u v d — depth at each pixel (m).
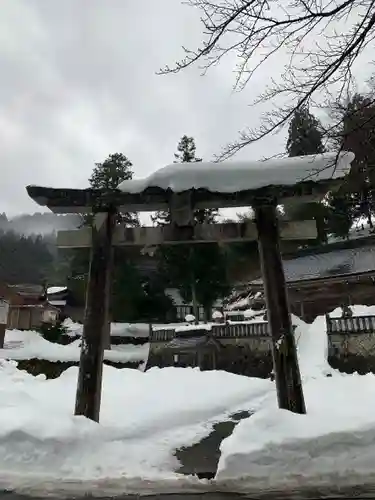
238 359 21.28
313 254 27.80
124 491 4.46
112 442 5.98
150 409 8.65
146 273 32.47
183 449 6.41
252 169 6.68
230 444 5.27
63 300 40.00
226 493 4.39
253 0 4.20
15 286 42.53
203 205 6.96
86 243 7.25
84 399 6.35
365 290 22.98
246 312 30.94
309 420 5.51
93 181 28.92
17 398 7.28
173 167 6.74
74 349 22.95
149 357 24.06
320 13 4.21
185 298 31.83
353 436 4.98
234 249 30.17
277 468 4.75
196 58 4.62
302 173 6.48
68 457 5.18
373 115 4.70
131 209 7.34
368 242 25.86
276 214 7.07
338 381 12.30
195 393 11.21
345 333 18.25
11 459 5.01
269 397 11.30
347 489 4.36
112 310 27.77
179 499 4.23
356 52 4.36
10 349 24.05
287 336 6.39
